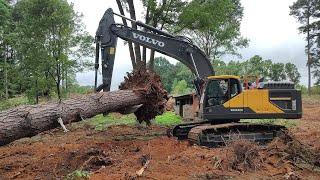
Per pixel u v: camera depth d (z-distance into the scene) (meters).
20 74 24.50
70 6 24.00
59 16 22.88
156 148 11.55
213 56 33.53
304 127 17.86
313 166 10.00
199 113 13.12
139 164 9.45
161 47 14.08
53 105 9.72
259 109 12.31
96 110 11.27
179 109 16.95
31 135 9.02
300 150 10.59
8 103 26.27
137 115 13.98
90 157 9.69
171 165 9.44
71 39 23.55
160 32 14.12
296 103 12.31
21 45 23.45
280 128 12.68
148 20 21.17
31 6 23.06
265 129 12.68
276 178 8.80
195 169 9.24
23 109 8.93
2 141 8.39
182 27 21.16
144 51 21.00
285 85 12.45
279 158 10.36
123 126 17.38
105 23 13.83
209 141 11.99
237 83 12.50
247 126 12.40
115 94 12.23
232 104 12.35
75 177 8.21
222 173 9.00
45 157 10.61
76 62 23.98
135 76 13.59
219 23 21.97
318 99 42.34
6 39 29.52
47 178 8.59
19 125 8.54
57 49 23.20
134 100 12.88
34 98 24.09
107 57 13.62
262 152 10.74
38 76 23.19
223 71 36.97
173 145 12.07
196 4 20.77
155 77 13.62
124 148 11.63
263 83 12.43
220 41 30.50
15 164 9.96
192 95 15.23
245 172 9.25
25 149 12.02
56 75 23.80
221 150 10.86
